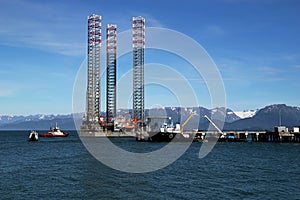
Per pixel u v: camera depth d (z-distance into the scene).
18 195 47.94
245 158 95.75
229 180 58.94
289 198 46.22
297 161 88.38
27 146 149.38
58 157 97.19
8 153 112.62
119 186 53.56
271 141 173.75
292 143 163.75
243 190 50.88
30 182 56.75
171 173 66.38
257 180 59.00
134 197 46.88
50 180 58.47
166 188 52.28
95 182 56.56
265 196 47.38
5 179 59.62
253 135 180.38
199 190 50.97
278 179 59.97
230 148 133.38
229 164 81.44
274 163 83.94
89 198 46.38
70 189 51.50
